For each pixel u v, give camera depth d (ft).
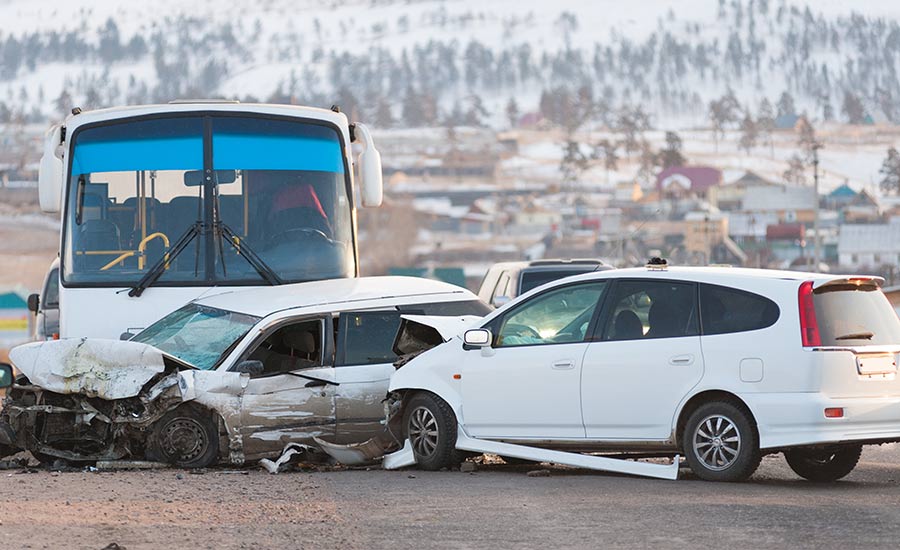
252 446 87.97
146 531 58.90
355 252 111.04
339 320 93.56
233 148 108.78
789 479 85.15
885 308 77.82
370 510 66.23
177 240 107.04
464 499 70.44
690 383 76.84
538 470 85.56
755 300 76.07
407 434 89.04
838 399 73.61
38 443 88.22
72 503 67.67
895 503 67.92
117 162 107.96
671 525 60.49
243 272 106.93
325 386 91.09
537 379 82.69
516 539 57.26
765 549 54.19
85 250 106.73
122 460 87.61
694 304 77.97
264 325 90.58
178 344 92.17
